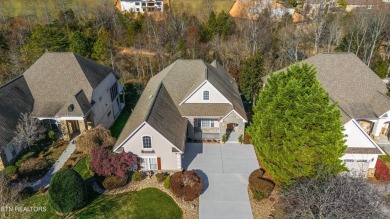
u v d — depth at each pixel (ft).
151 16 221.05
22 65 170.19
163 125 94.27
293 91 78.43
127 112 147.95
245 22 213.46
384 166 96.48
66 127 112.37
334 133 71.15
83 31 202.69
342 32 208.33
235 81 147.84
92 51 176.86
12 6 256.32
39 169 95.50
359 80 116.47
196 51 188.85
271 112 80.53
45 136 113.19
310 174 74.02
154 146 92.43
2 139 94.12
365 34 189.37
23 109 109.09
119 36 206.90
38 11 248.52
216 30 202.49
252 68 138.51
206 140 114.83
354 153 86.99
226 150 109.09
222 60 184.85
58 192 76.59
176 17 224.53
